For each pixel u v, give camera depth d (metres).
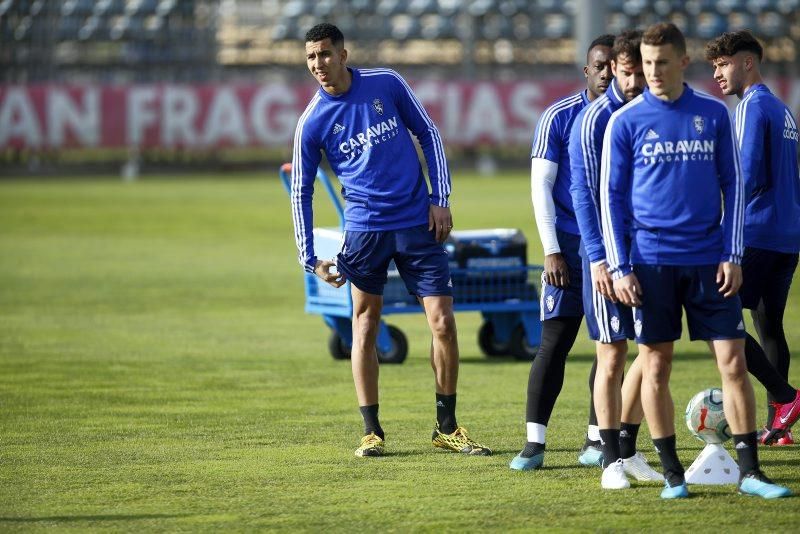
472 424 23.27
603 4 117.81
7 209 82.81
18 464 20.03
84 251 59.66
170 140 117.62
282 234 67.50
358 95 20.78
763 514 16.33
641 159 16.84
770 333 21.88
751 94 21.16
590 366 30.38
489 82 119.31
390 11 140.62
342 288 30.39
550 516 16.45
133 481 18.77
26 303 42.75
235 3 148.75
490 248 30.95
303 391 27.11
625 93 17.64
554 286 19.30
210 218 76.69
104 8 133.50
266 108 118.38
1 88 115.19
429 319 20.89
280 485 18.44
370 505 17.17
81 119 116.38
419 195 20.97
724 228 16.88
